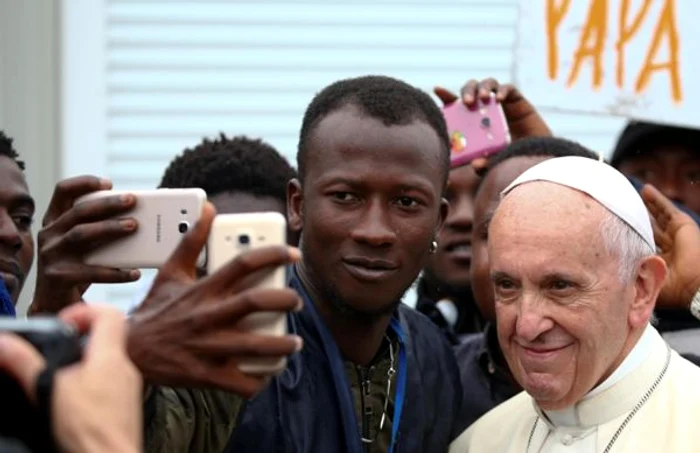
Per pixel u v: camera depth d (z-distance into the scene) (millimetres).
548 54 3598
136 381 1507
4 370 1441
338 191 2490
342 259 2496
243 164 3375
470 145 3482
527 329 2365
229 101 4629
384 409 2654
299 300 1786
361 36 4688
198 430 2275
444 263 3672
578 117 4766
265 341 1798
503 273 2408
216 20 4617
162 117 4602
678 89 3551
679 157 3707
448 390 2799
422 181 2500
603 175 2441
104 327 1545
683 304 3189
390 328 2682
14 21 4488
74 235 2270
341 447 2531
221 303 1788
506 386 3162
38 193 4527
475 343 3285
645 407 2510
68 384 1448
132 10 4574
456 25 4723
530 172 2482
